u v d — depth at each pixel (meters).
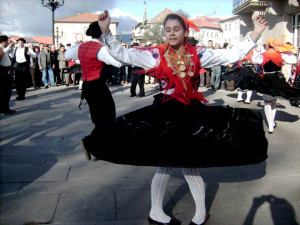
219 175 3.62
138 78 9.92
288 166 3.88
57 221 2.67
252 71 6.84
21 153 4.40
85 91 4.12
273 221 2.65
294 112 7.31
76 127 5.92
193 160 2.07
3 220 2.67
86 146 2.24
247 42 2.32
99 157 2.20
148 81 15.22
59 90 12.31
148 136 2.11
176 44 2.18
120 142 2.14
